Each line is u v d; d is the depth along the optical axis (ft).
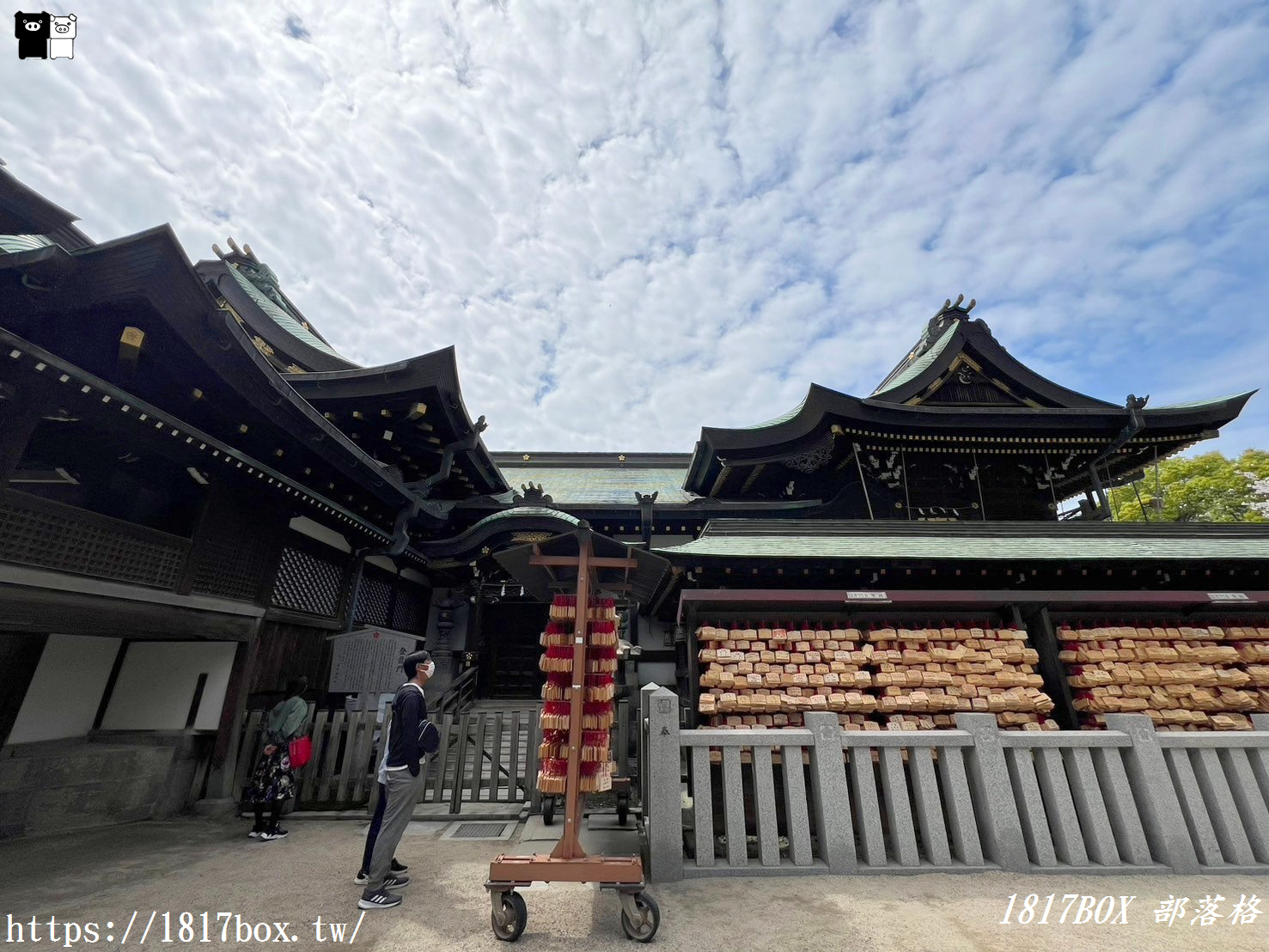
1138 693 19.95
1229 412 31.94
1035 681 19.92
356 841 18.28
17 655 20.18
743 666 19.54
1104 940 11.06
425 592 43.78
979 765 15.79
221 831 19.52
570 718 13.17
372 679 29.14
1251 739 16.33
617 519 42.57
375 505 31.48
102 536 17.92
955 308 38.45
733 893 13.44
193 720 23.27
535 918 11.96
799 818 15.16
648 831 15.12
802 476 36.99
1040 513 32.83
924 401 34.58
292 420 22.09
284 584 27.09
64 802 19.22
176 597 20.48
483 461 39.04
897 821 15.28
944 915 12.14
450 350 30.96
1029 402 35.17
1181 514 79.46
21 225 26.73
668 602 28.09
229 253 41.27
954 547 23.39
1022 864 14.83
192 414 20.99
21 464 17.81
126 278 15.62
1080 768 15.87
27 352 14.28
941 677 19.70
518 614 44.50
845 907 12.53
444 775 24.93
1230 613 22.62
